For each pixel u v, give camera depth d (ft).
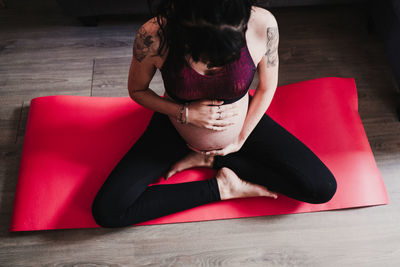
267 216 5.10
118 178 4.48
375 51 6.80
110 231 4.99
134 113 5.70
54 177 5.13
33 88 6.34
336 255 4.88
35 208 4.94
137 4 6.45
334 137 5.42
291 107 5.70
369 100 6.19
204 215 5.02
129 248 4.91
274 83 4.11
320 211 5.14
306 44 6.90
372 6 6.59
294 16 7.27
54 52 6.77
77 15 6.66
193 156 5.12
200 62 3.24
